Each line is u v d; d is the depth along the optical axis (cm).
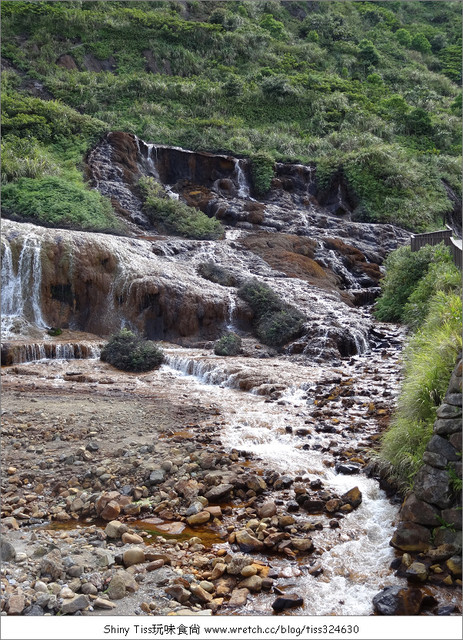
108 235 1700
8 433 712
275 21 4134
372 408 840
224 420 802
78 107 2902
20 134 2370
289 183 2736
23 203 1841
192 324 1420
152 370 1173
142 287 1433
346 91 3628
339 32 4228
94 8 3622
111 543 487
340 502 547
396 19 4609
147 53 3450
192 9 4072
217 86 3366
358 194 2741
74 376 1049
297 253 1989
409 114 3506
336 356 1239
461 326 682
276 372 1076
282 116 3334
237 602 406
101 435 721
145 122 2909
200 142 2827
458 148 3381
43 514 539
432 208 2730
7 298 1407
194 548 478
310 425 784
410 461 559
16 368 1096
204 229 2058
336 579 440
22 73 3003
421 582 431
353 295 1830
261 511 535
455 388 502
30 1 3384
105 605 394
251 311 1460
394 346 1331
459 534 459
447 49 4475
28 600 393
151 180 2381
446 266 1395
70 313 1440
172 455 657
